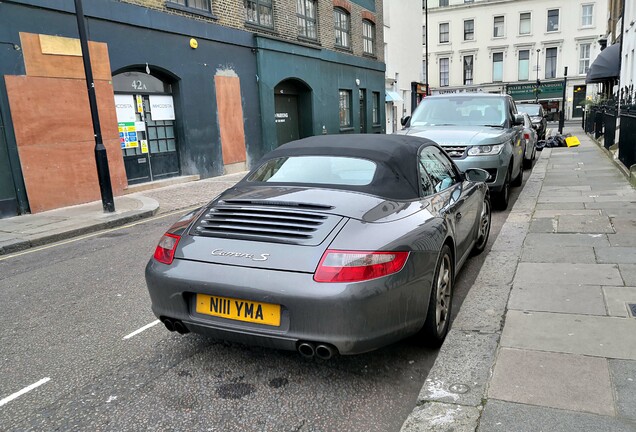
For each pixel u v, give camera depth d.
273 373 3.27
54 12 9.96
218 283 2.92
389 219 3.15
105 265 6.12
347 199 3.27
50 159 9.90
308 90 20.12
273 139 17.36
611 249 5.07
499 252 5.25
